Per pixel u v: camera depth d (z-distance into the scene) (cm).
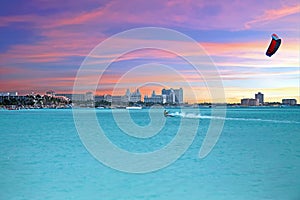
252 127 3234
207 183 1019
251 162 1373
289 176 1103
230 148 1856
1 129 3117
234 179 1062
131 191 941
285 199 858
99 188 968
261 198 864
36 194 908
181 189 957
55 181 1045
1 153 1633
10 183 1021
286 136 2433
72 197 885
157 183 1028
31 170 1212
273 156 1552
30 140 2244
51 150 1767
